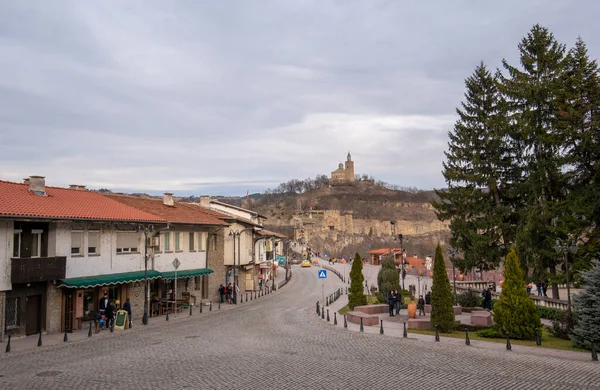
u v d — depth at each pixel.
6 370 16.11
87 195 34.94
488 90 42.53
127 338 23.91
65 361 17.64
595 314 19.22
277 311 35.88
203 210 49.81
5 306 24.03
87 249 29.55
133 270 33.41
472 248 40.28
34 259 25.03
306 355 18.20
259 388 13.32
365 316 28.38
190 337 23.39
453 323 25.02
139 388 13.34
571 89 32.19
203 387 13.44
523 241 34.25
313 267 116.19
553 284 33.56
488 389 13.12
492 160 40.66
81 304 28.34
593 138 30.94
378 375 14.83
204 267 42.97
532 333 21.84
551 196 35.69
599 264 20.73
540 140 33.94
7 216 23.34
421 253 199.25
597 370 15.42
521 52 37.16
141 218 33.34
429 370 15.52
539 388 13.21
